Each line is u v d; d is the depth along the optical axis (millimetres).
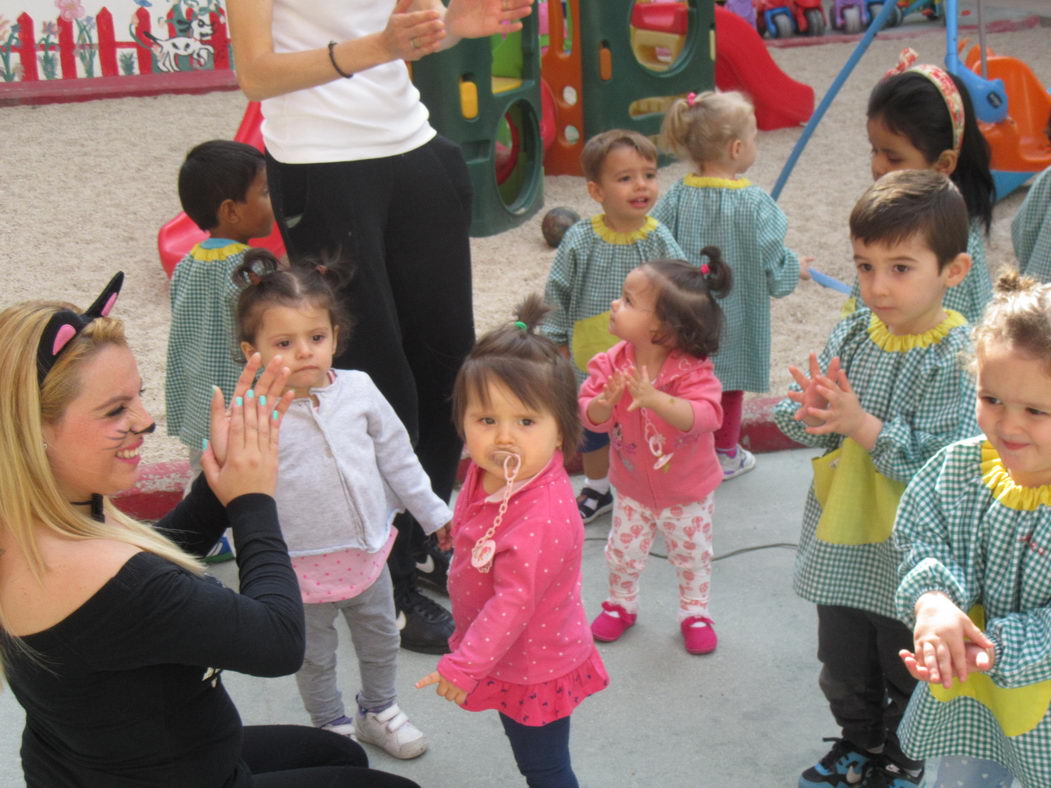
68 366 1763
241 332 2736
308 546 2742
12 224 6957
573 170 8070
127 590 1771
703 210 4238
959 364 2398
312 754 2414
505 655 2400
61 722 1849
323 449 2734
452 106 6465
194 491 2281
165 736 1899
